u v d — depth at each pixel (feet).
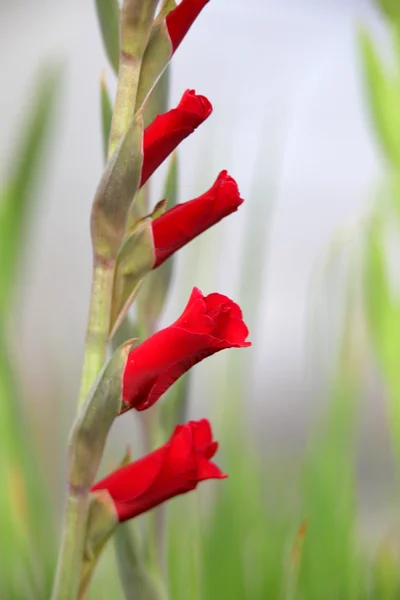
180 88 5.88
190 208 2.48
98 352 2.48
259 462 4.07
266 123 4.09
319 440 3.69
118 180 2.45
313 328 4.07
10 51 6.81
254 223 3.72
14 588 3.30
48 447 3.68
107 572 3.34
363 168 6.55
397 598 3.64
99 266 2.48
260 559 3.64
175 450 2.49
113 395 2.44
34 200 3.48
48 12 6.61
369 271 3.97
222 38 6.22
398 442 4.05
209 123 3.93
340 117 6.55
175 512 3.31
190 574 3.25
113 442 3.89
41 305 4.41
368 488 5.11
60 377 3.78
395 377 3.95
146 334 2.93
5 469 3.29
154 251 2.49
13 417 3.30
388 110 3.97
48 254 4.72
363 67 4.02
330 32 6.56
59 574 2.48
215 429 3.64
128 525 2.79
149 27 2.47
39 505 3.32
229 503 3.49
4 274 3.34
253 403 4.54
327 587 3.50
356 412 3.79
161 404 2.98
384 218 4.07
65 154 5.10
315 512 3.58
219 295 2.52
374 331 3.95
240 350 3.65
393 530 4.16
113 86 5.78
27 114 3.39
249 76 6.23
